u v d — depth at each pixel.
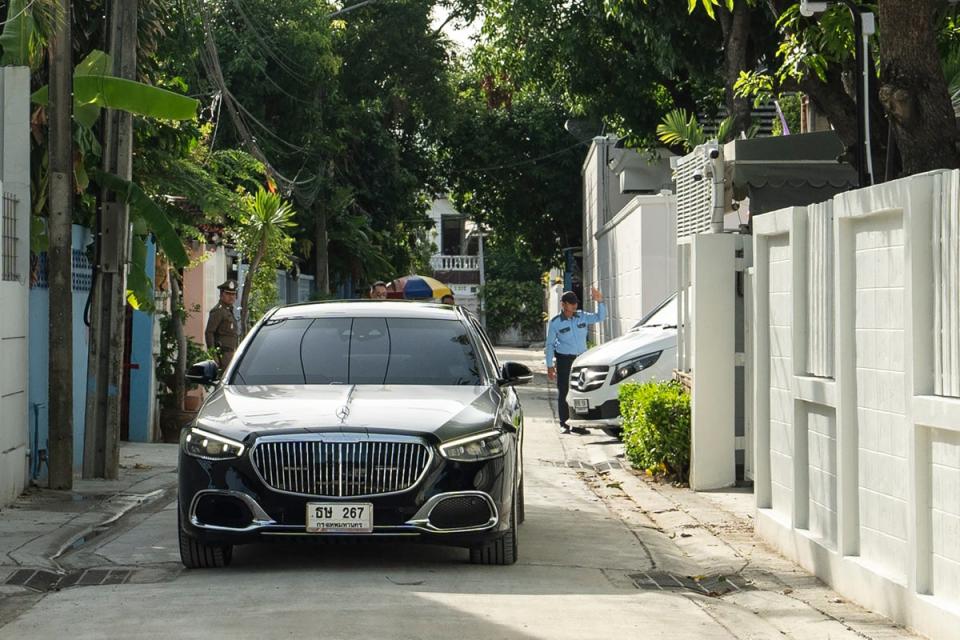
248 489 9.48
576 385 21.06
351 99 45.34
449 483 9.59
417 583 9.31
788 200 16.88
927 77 10.48
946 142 10.52
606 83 35.50
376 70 45.44
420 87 46.44
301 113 38.75
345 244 42.66
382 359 11.18
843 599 9.30
